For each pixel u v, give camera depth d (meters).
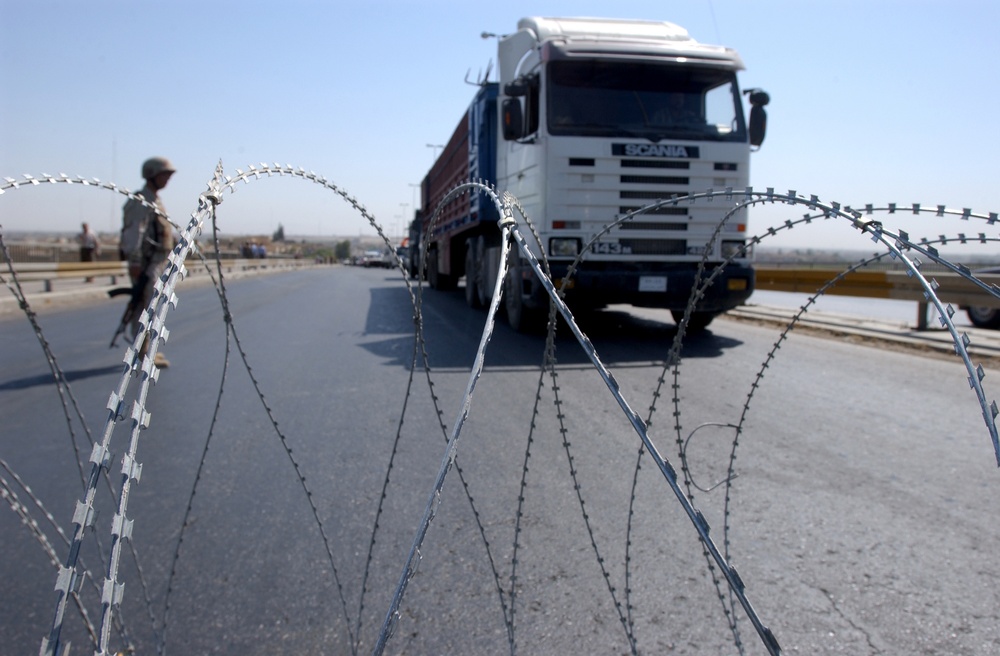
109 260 29.64
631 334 10.31
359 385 7.24
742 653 2.46
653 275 8.66
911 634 2.78
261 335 11.09
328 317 13.81
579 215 8.71
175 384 7.35
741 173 8.97
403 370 7.96
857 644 2.72
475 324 12.04
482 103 11.73
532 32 9.78
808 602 3.01
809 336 10.12
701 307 9.10
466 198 13.42
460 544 3.60
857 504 4.01
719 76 9.11
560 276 8.58
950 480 4.36
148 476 4.63
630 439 5.25
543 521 3.85
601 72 8.87
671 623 2.88
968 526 3.71
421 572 3.32
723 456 4.84
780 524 3.76
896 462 4.70
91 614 3.06
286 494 4.30
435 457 4.92
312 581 3.27
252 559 3.49
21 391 7.13
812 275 13.95
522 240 1.73
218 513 4.03
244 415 6.09
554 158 8.66
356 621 2.96
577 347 9.16
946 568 3.28
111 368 8.31
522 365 8.06
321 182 2.21
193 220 1.65
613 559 3.41
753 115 9.09
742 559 3.38
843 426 5.52
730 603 2.80
